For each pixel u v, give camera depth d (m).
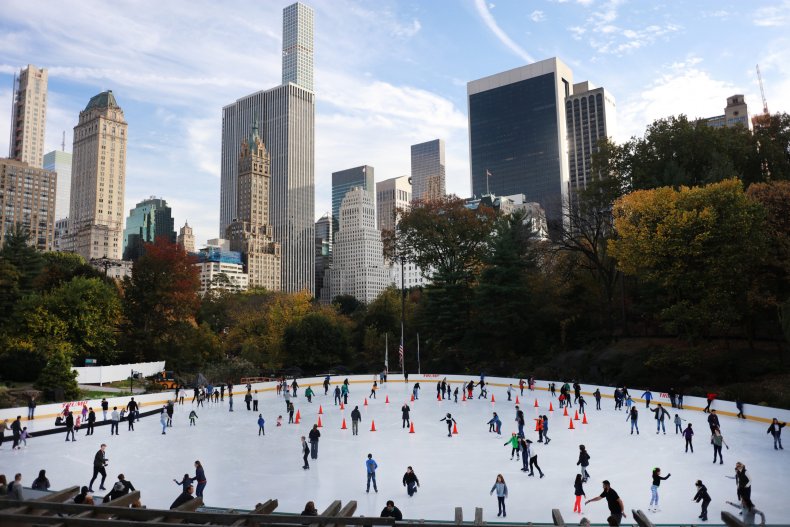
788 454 28.45
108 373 62.72
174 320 77.44
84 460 28.25
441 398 51.75
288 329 81.94
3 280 64.44
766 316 52.66
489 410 44.91
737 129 69.25
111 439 34.00
